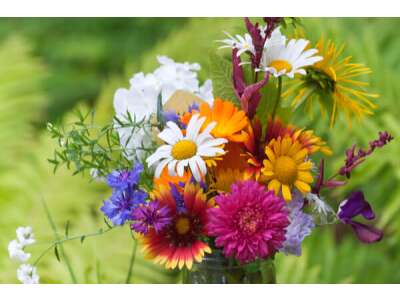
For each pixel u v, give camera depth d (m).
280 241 0.71
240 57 0.81
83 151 0.77
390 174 1.56
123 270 1.33
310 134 0.76
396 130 1.49
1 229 1.47
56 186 1.54
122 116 0.80
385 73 1.56
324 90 0.82
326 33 1.49
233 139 0.74
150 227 0.74
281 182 0.73
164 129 0.75
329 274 1.58
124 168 0.77
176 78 0.84
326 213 0.76
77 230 1.42
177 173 0.74
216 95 0.78
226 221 0.71
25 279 0.82
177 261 0.73
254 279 0.78
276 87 0.78
